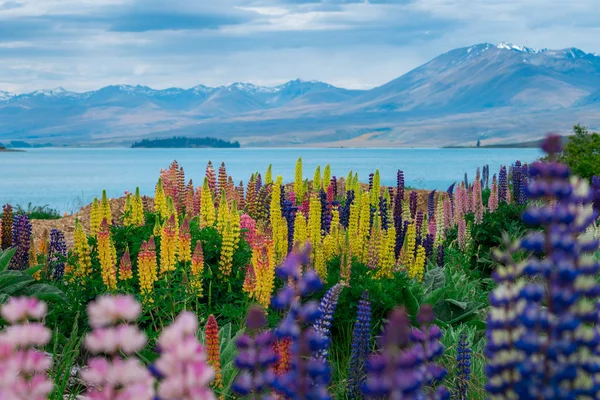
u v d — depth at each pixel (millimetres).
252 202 14883
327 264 9773
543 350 3096
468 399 6117
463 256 13438
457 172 116312
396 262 10867
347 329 8336
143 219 10914
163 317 8117
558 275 3148
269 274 7762
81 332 7766
